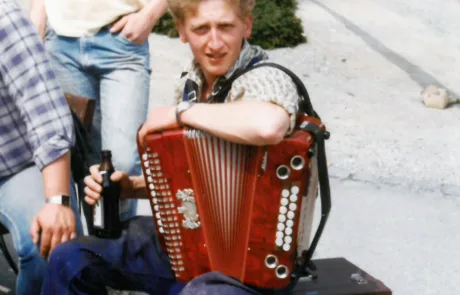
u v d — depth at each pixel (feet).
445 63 20.35
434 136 15.05
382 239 11.44
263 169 6.35
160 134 6.56
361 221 11.90
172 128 6.56
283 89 6.37
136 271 7.13
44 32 9.67
